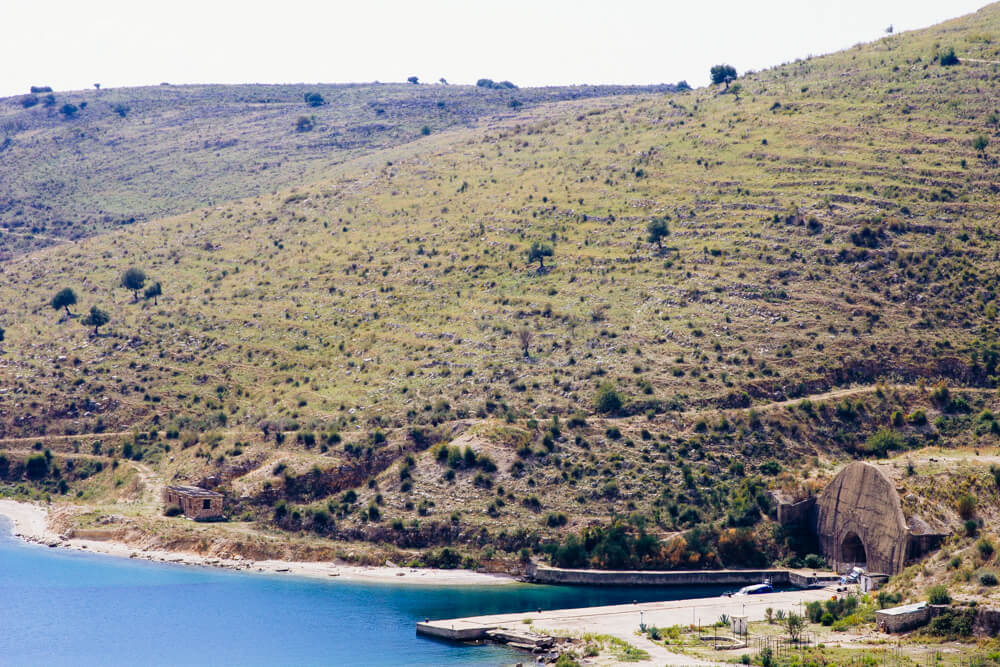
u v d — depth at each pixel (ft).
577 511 471.21
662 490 479.41
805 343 575.79
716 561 445.78
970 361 555.28
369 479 513.86
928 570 369.50
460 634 363.97
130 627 382.01
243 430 584.40
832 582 423.64
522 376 585.22
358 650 355.36
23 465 592.60
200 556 476.54
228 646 362.12
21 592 424.87
